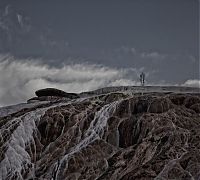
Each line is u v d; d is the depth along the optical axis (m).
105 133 32.25
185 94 33.94
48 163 32.12
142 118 31.47
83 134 33.53
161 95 34.66
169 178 25.78
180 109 32.28
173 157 27.23
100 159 30.25
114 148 31.23
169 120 31.02
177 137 28.83
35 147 33.94
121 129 31.97
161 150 28.34
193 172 25.58
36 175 31.52
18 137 34.38
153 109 32.34
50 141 34.19
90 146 31.34
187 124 30.69
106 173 28.70
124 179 26.84
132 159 28.88
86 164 30.05
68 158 30.42
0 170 32.50
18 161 32.78
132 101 33.50
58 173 30.05
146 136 30.30
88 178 29.08
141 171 26.75
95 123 33.81
